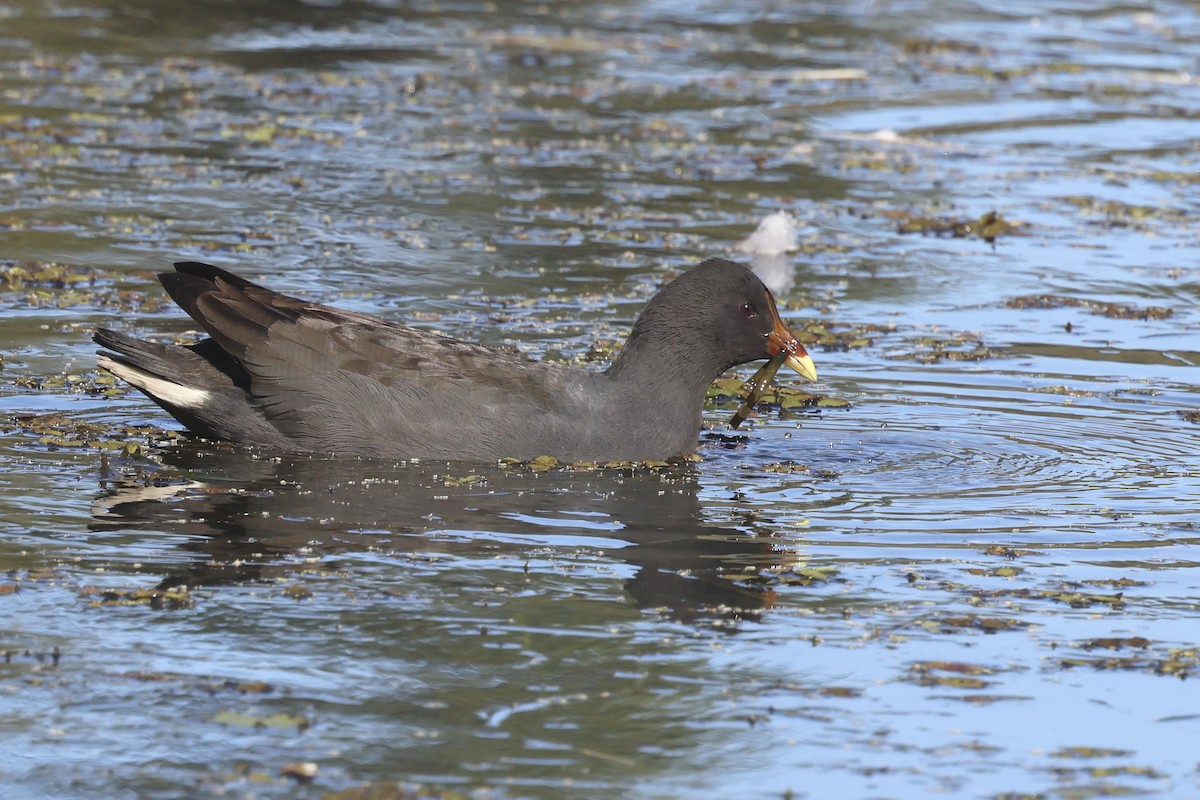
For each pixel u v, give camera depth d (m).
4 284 17.56
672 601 10.05
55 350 15.46
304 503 11.72
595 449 13.06
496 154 25.05
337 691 8.62
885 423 14.47
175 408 13.20
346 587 10.09
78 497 11.64
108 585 9.96
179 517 11.30
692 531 11.44
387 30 34.19
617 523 11.57
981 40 35.16
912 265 20.20
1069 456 13.55
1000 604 10.12
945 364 16.28
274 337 12.99
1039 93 30.30
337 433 12.89
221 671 8.80
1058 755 8.16
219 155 24.11
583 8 37.62
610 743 8.16
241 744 8.01
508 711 8.48
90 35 31.97
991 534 11.52
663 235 20.95
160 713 8.30
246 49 31.64
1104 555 11.10
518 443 12.91
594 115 27.81
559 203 22.47
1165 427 14.38
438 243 20.25
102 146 24.20
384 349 13.04
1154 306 18.48
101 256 18.81
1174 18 39.03
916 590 10.35
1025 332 17.48
